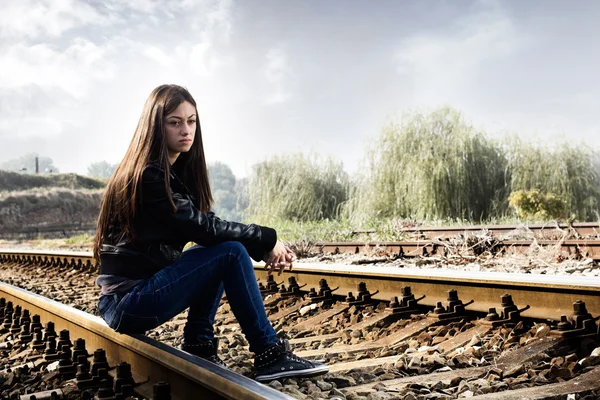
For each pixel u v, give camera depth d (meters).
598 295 3.45
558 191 16.61
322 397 2.61
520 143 17.12
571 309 3.61
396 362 3.17
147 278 2.96
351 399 2.55
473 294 4.29
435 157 17.30
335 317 4.78
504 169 17.28
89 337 4.14
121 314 2.89
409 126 17.89
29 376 3.76
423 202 17.16
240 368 3.27
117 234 2.94
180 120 2.95
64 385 3.36
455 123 17.61
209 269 2.96
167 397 2.56
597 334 3.18
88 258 10.41
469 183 17.20
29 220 63.56
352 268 5.60
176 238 2.96
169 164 2.94
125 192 2.87
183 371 2.60
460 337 3.68
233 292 2.99
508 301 3.85
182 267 2.93
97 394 3.03
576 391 2.41
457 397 2.53
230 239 3.00
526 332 3.54
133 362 3.33
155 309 2.88
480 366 3.07
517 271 6.58
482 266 7.12
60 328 4.80
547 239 8.36
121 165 2.95
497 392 2.57
